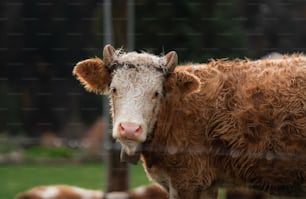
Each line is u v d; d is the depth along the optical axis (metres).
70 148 22.98
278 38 23.44
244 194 11.66
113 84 8.33
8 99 25.56
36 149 22.98
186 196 8.70
